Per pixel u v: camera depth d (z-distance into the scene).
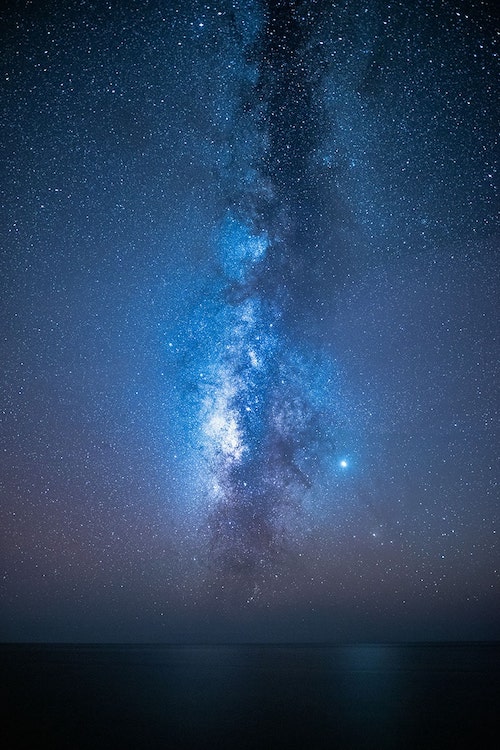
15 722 6.13
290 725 6.04
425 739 5.50
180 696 7.62
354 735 5.65
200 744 5.31
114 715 6.48
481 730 5.85
